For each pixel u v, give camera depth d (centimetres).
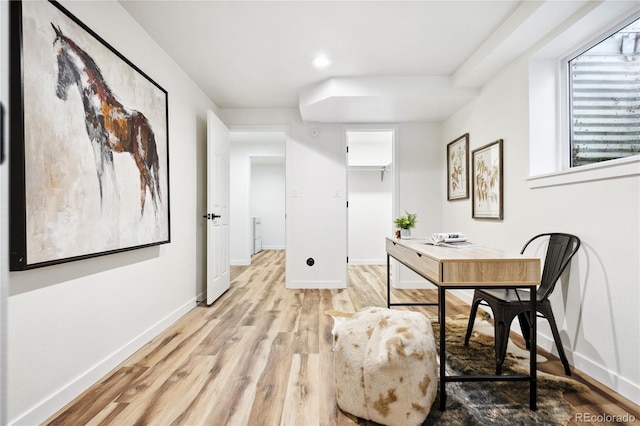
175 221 276
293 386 168
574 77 222
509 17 215
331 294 371
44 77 134
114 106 184
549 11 188
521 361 194
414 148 407
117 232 186
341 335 151
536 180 225
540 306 181
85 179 159
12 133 121
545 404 149
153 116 230
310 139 405
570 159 227
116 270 192
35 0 130
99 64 171
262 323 268
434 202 407
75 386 157
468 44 253
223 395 160
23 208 123
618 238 164
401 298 354
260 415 144
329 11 209
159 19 217
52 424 137
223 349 215
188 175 306
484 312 293
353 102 328
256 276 478
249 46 254
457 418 139
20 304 129
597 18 183
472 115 322
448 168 385
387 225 588
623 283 161
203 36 239
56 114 141
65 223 146
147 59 233
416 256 191
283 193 841
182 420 140
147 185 220
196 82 324
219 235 351
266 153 593
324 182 406
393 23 223
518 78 246
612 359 166
